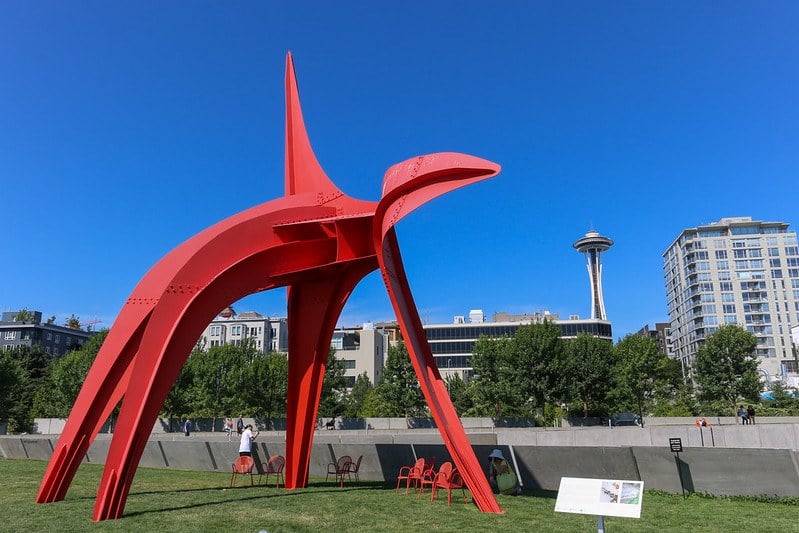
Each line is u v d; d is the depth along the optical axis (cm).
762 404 5219
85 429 1339
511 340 5241
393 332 13650
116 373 1377
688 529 1005
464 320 13300
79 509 1197
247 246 1397
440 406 1305
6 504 1259
